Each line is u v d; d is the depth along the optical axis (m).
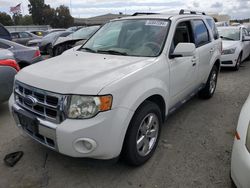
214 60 5.54
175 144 3.87
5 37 11.16
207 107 5.43
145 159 3.35
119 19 4.58
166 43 3.77
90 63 3.38
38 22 74.31
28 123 3.03
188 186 2.97
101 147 2.73
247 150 2.29
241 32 10.17
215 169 3.27
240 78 8.16
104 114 2.68
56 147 2.79
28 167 3.34
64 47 10.53
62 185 3.01
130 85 2.94
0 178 3.14
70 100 2.68
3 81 4.76
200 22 5.11
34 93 2.95
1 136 4.17
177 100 4.16
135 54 3.74
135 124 3.02
